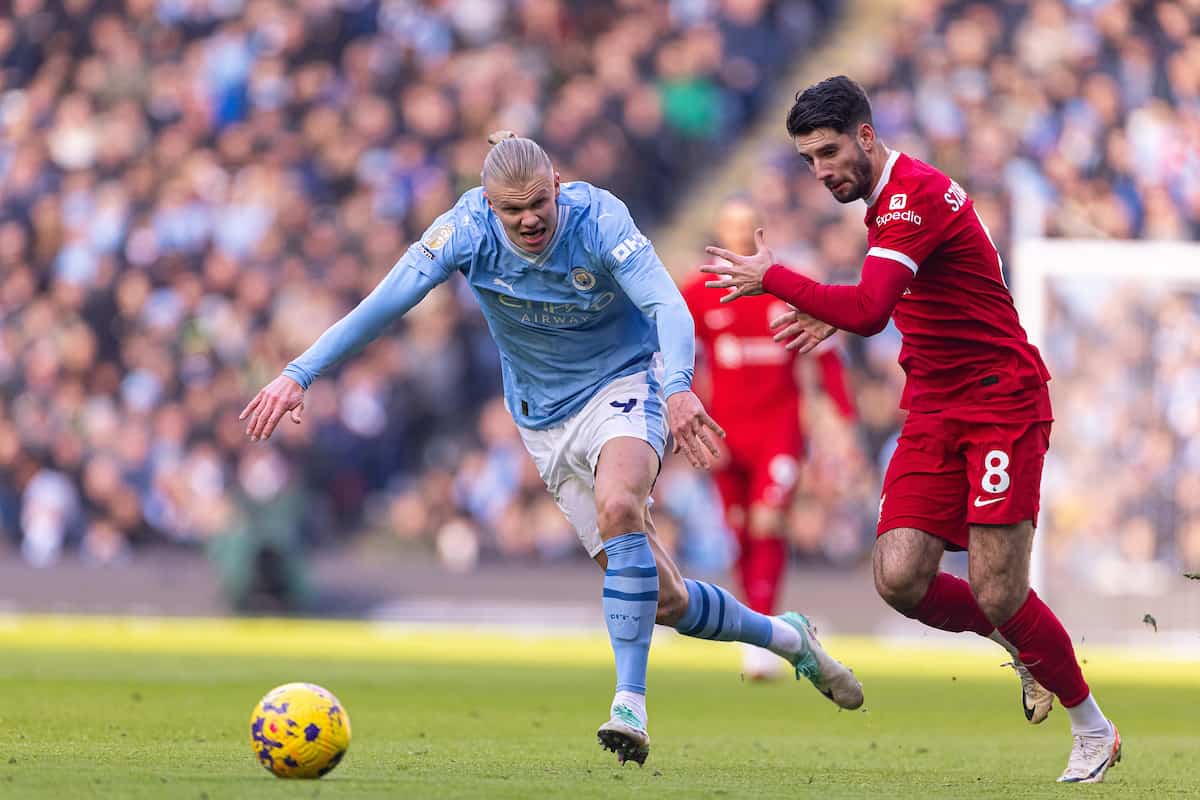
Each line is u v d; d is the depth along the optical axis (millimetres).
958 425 17484
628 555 17344
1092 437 47188
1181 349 46969
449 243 17906
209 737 19656
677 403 16672
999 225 62812
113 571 56094
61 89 70188
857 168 17109
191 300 63719
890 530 18000
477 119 68062
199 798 12742
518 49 70312
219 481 59562
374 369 62469
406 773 15570
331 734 14312
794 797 14438
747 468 34500
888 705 29469
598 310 18125
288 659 38000
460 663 38156
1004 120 65562
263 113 68938
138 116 69188
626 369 18516
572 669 36812
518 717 24812
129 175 67500
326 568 55906
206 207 65875
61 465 60562
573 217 17672
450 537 58875
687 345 17016
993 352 17328
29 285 65688
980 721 26500
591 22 71438
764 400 34188
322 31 70500
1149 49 67125
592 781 15375
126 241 65688
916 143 64875
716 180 69438
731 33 71438
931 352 17594
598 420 18266
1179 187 64938
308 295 63750
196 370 62125
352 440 61219
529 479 59094
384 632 49438
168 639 44281
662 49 70938
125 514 59375
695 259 67062
